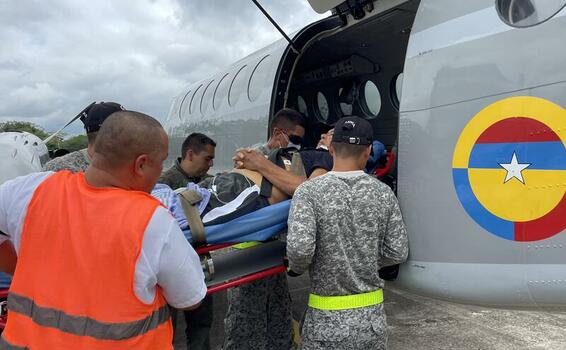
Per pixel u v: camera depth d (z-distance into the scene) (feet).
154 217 4.33
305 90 20.99
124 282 4.17
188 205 6.70
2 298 6.82
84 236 4.27
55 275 4.30
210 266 6.81
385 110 17.90
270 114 14.76
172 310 9.53
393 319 13.28
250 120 16.29
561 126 6.18
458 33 7.20
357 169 6.53
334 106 20.13
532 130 6.40
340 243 6.16
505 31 6.66
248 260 7.78
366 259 6.29
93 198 4.38
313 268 6.45
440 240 7.38
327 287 6.27
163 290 4.58
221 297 15.58
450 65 7.23
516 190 6.57
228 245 7.08
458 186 7.12
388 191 6.59
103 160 4.47
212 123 20.88
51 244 4.37
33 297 4.37
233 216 6.79
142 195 4.51
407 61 7.93
